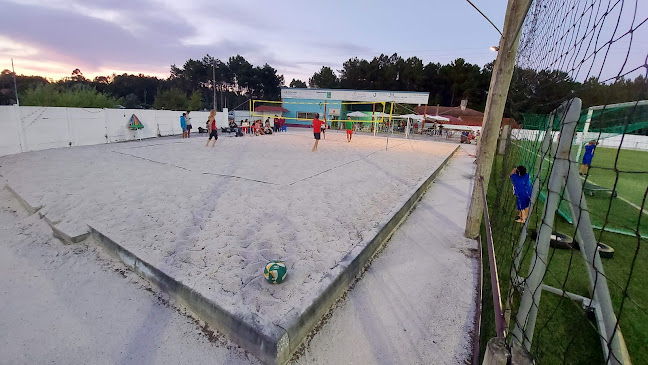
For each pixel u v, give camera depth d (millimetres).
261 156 9250
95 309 2531
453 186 7562
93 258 3289
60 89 18266
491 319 2531
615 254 3812
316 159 9180
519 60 4809
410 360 2137
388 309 2660
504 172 7473
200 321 2406
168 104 34094
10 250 3482
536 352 2160
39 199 4684
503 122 15391
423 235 4312
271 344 1962
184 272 2727
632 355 2186
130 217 3980
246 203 4629
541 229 1377
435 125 25609
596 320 2463
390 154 11617
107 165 7195
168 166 7176
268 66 70188
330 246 3359
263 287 2539
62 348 2148
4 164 7352
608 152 16266
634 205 6184
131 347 2162
